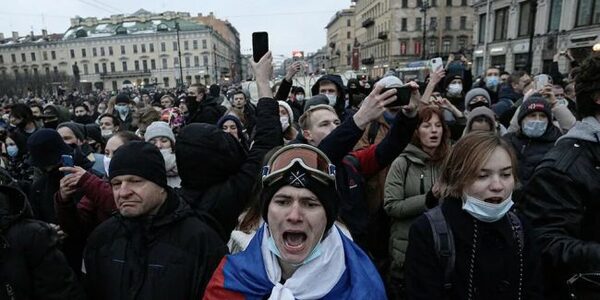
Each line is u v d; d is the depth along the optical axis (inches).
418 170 107.9
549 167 65.4
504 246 62.3
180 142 80.2
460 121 173.6
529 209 67.5
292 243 51.4
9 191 66.2
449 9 2194.9
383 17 2401.6
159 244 66.2
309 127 100.1
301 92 353.7
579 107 68.4
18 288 63.2
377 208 116.9
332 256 52.5
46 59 3597.4
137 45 3476.9
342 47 3784.5
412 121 91.6
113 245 67.4
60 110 276.2
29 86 2114.9
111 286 64.9
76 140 154.1
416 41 2230.6
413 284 65.9
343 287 52.1
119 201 66.2
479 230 63.2
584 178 62.7
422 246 65.4
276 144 89.7
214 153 78.5
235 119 169.2
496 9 1223.5
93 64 3543.3
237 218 79.4
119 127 239.3
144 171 65.4
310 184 50.3
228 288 52.7
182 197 78.6
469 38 2214.6
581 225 63.5
